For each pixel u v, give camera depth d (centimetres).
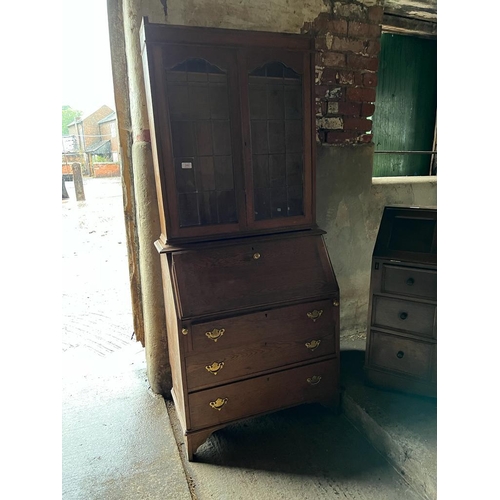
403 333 167
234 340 151
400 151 298
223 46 145
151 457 158
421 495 135
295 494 138
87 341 271
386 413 162
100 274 437
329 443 164
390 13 257
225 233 159
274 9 186
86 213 727
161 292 188
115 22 175
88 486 143
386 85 284
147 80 146
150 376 202
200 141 154
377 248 171
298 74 162
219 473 149
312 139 168
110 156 1477
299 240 168
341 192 223
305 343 165
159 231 182
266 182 167
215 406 153
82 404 194
